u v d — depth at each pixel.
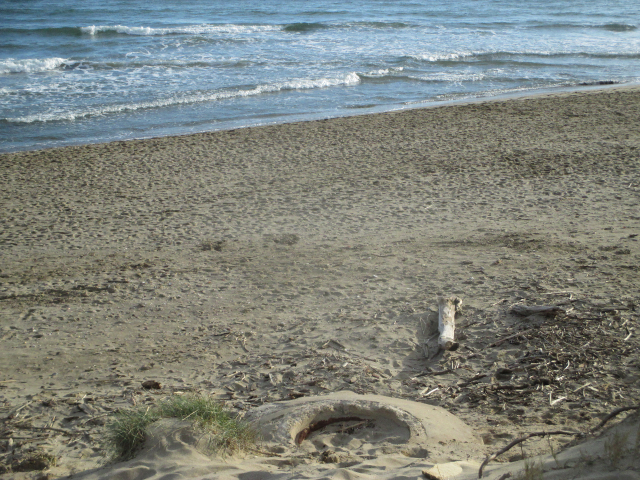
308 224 9.30
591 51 29.44
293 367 5.24
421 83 22.73
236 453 3.63
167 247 8.57
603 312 5.78
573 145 13.20
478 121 15.84
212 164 12.86
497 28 37.56
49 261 8.19
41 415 4.64
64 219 9.87
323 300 6.70
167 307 6.72
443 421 3.95
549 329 5.52
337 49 29.03
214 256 8.19
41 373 5.37
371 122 16.22
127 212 10.12
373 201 10.23
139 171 12.49
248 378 5.09
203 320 6.37
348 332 5.86
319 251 8.20
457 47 30.11
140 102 19.20
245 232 9.05
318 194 10.71
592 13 45.50
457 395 4.57
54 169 12.73
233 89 21.02
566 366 4.85
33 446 4.18
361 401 4.12
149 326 6.28
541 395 4.45
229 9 46.22
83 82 21.69
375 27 36.91
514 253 7.71
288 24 37.34
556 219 8.99
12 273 7.80
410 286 6.89
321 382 4.90
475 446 3.63
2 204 10.66
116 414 4.55
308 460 3.50
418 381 4.85
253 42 30.83
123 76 22.77
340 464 3.36
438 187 10.82
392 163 12.46
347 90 21.55
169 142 14.73
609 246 7.76
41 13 41.31
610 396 4.34
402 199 10.27
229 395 4.81
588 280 6.65
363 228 9.03
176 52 27.64
